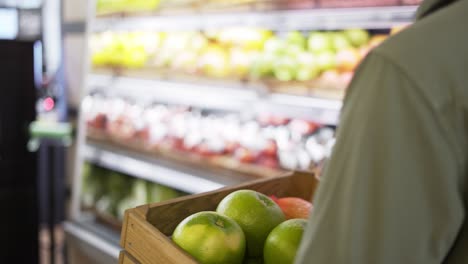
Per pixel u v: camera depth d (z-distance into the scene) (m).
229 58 2.14
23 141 2.21
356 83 0.54
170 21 2.30
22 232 2.28
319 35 1.86
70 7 2.87
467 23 0.53
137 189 2.60
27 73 2.17
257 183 0.94
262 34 2.04
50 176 2.56
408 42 0.51
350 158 0.51
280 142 2.02
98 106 2.78
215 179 2.16
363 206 0.50
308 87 1.83
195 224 0.71
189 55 2.30
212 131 2.27
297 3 1.80
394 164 0.49
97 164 2.78
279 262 0.70
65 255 2.57
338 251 0.50
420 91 0.49
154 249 0.73
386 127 0.49
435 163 0.49
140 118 2.59
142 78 2.50
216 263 0.70
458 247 0.54
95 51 2.69
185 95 2.31
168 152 2.38
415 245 0.50
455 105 0.49
